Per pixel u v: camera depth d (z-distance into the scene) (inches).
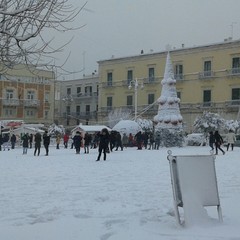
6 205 348.2
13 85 2765.7
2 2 245.1
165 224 275.0
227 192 416.2
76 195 397.1
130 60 2733.8
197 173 266.7
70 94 3341.5
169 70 1595.7
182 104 2490.2
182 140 1582.2
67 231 261.6
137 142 1488.7
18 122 1887.3
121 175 569.3
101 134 852.0
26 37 252.4
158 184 474.9
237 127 1835.6
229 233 247.3
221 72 2361.0
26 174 586.6
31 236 251.4
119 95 2783.0
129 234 251.3
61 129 2111.2
